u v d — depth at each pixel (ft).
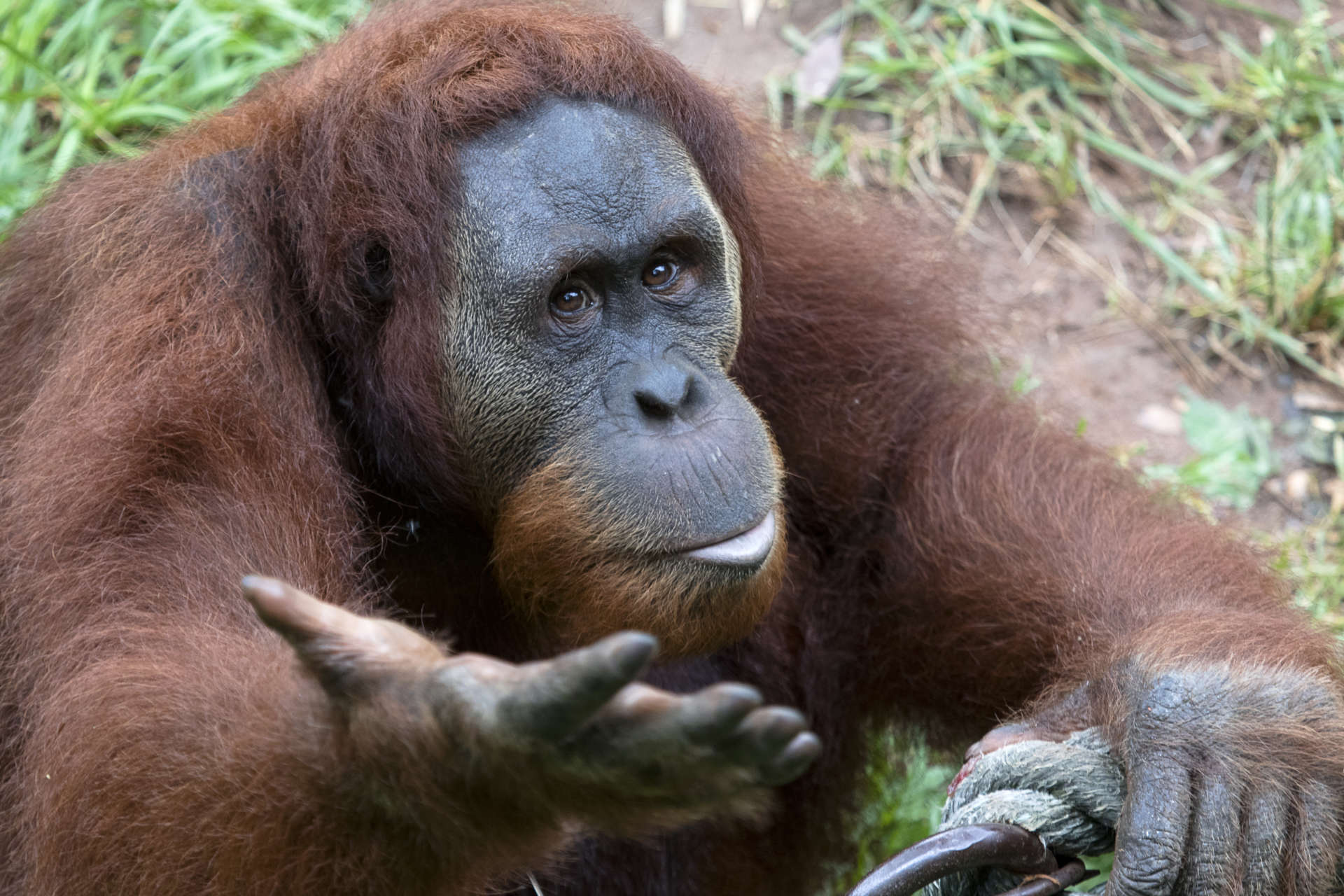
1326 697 19.93
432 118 20.43
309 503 20.01
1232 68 44.39
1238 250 41.14
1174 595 22.93
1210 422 37.96
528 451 20.71
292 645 13.46
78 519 18.47
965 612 24.72
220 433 19.34
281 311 21.29
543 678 12.06
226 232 21.09
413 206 20.47
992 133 41.81
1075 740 20.45
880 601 26.27
